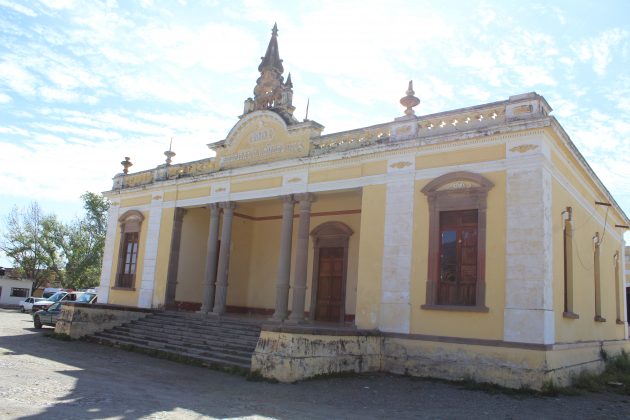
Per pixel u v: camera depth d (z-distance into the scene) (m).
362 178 16.14
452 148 14.30
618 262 22.42
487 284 13.05
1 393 8.79
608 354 17.75
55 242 51.62
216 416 8.27
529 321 12.20
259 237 24.20
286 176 18.23
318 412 8.98
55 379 10.69
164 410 8.40
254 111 19.75
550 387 11.73
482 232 13.35
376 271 15.18
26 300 39.41
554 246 13.14
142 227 23.70
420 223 14.55
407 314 14.24
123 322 20.06
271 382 11.79
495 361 12.48
